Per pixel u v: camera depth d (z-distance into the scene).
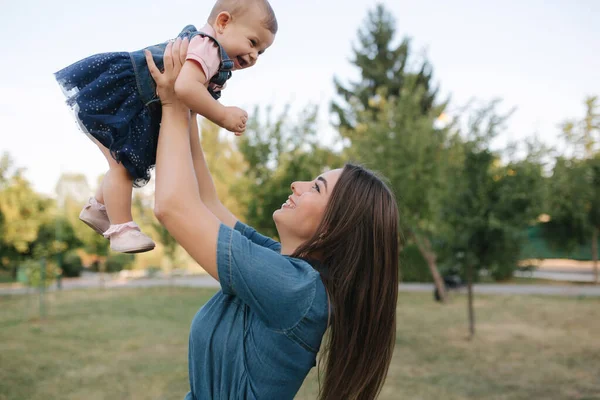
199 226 1.15
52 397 5.72
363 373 1.36
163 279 25.19
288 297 1.16
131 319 11.61
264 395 1.19
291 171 11.17
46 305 14.43
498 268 9.30
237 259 1.14
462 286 17.50
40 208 18.86
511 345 8.53
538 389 6.00
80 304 14.66
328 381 1.36
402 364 7.29
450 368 7.04
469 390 5.96
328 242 1.35
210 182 1.63
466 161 8.99
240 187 11.92
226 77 1.39
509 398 5.65
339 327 1.29
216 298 1.33
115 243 1.37
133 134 1.36
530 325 10.45
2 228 17.69
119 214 1.40
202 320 1.28
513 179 8.73
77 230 19.88
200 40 1.30
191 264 29.75
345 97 29.77
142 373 6.77
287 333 1.19
